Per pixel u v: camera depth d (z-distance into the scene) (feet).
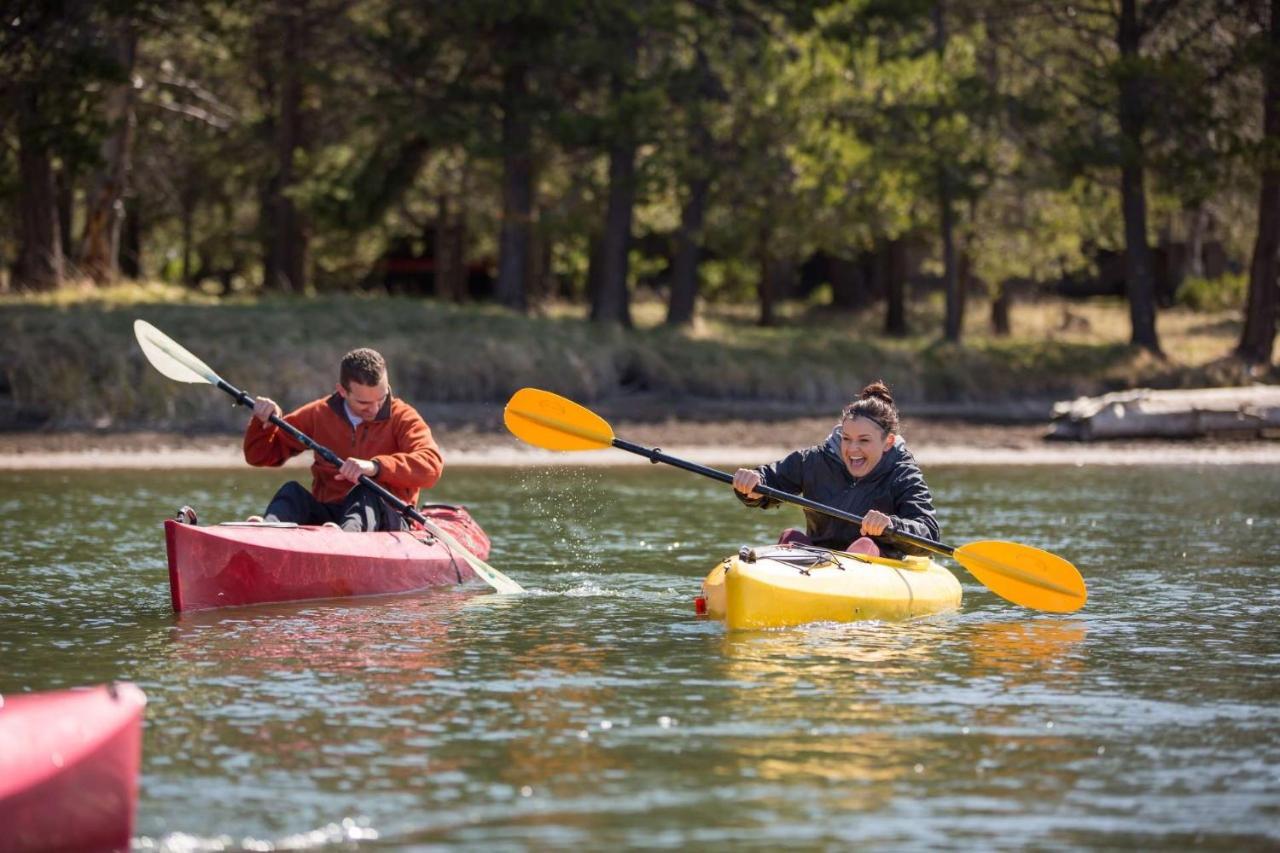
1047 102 204.95
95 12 162.91
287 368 155.33
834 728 42.29
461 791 36.47
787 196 191.83
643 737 41.24
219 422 151.33
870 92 190.60
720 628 57.11
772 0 197.16
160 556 75.97
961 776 37.88
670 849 32.76
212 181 261.85
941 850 32.76
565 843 33.04
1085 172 202.90
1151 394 161.58
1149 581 69.31
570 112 188.14
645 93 178.50
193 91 236.22
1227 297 304.09
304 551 62.75
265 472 125.08
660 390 181.98
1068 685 47.50
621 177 191.93
